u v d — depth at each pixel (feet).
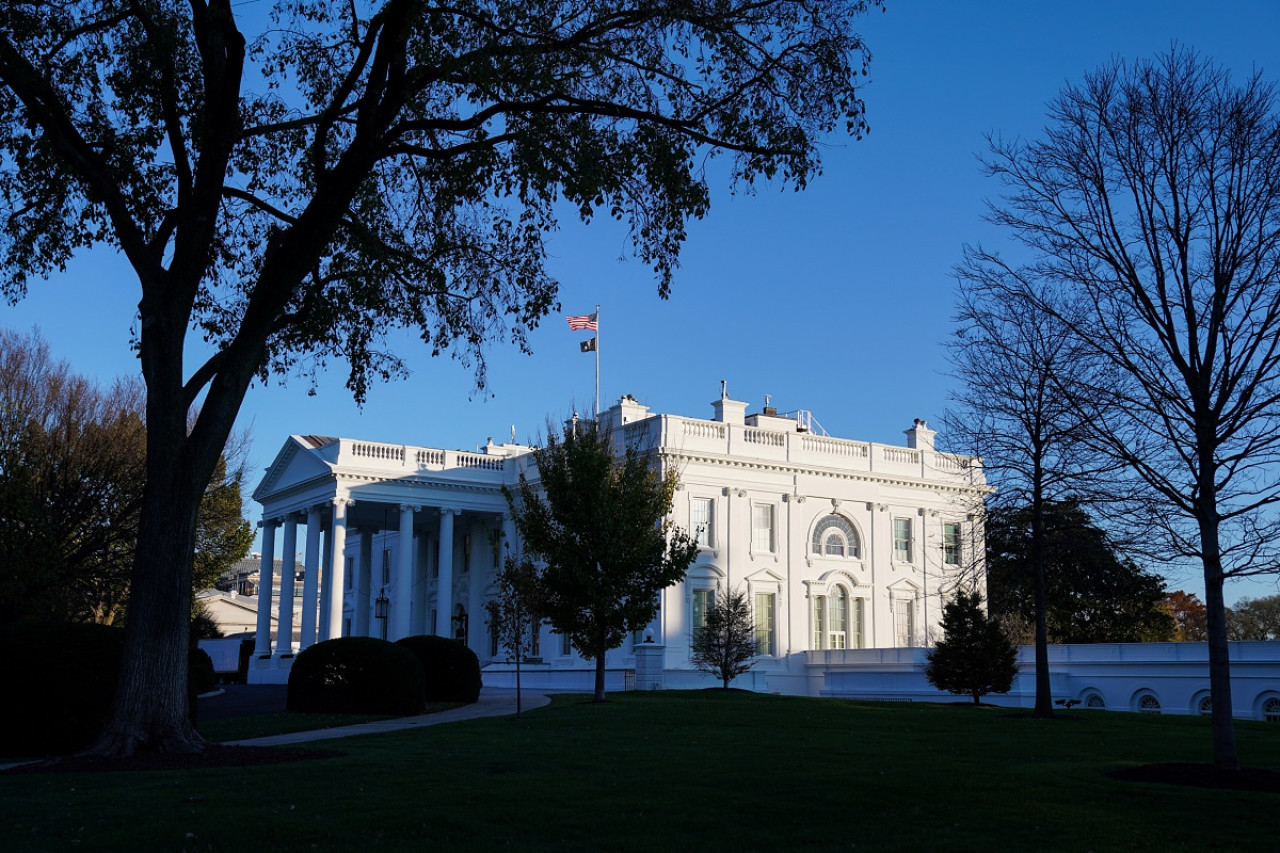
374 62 60.64
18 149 67.46
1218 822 43.06
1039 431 94.63
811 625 173.58
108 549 145.38
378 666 98.07
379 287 72.54
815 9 62.59
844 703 113.91
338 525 182.09
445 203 73.87
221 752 58.80
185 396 60.85
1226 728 54.19
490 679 168.25
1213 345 55.16
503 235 76.18
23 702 67.97
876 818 43.45
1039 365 89.40
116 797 44.91
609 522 108.37
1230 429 54.85
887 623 180.24
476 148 65.92
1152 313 56.65
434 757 59.52
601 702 107.34
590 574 108.17
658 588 112.16
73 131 59.98
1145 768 55.47
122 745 57.11
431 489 190.19
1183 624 254.06
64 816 41.19
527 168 64.95
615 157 66.03
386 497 186.19
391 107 61.67
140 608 59.00
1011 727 84.48
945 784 50.85
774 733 75.72
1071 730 82.58
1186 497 56.08
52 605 130.21
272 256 68.49
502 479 197.06
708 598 164.45
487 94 63.98
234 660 220.43
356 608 229.45
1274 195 54.60
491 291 76.74
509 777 52.13
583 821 41.78
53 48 65.72
